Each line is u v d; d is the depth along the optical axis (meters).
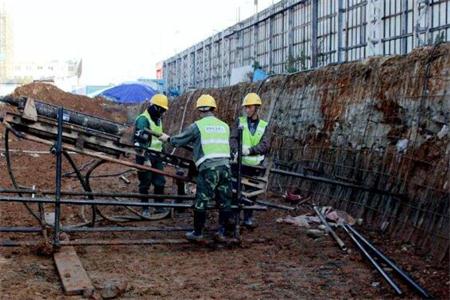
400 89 9.80
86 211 11.13
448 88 8.50
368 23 14.48
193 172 9.15
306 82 13.77
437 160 8.47
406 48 13.25
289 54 20.89
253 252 8.53
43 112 8.33
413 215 8.77
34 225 9.77
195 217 8.69
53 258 7.77
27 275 7.12
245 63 27.34
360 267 7.73
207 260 8.07
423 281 7.02
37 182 15.12
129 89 40.69
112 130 8.78
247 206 9.07
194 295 6.54
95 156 8.60
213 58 34.19
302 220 10.38
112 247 8.66
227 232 9.16
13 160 19.78
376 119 10.47
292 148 13.70
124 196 8.86
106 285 6.77
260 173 9.64
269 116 15.33
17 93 37.72
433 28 12.25
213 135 8.59
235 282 7.07
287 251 8.58
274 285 6.96
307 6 19.52
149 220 10.45
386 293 6.68
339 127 11.76
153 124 10.86
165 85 50.97
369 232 9.45
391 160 9.72
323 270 7.60
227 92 19.78
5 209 11.24
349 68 11.91
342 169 11.32
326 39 17.75
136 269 7.55
